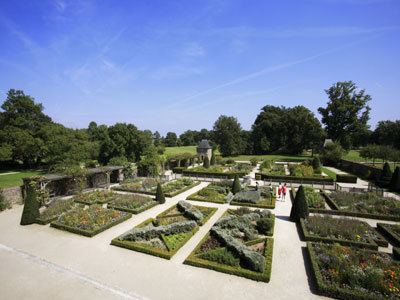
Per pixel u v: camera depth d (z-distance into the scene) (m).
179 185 26.78
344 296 8.04
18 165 49.78
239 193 21.53
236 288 8.88
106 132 49.75
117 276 9.80
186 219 15.80
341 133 59.34
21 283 9.45
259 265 9.57
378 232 14.12
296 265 10.48
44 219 16.23
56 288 9.09
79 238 13.62
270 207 18.91
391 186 25.36
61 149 39.59
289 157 68.12
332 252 10.41
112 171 31.20
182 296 8.48
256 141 78.50
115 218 16.05
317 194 21.73
